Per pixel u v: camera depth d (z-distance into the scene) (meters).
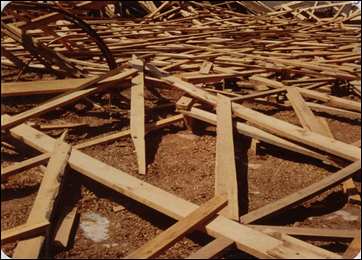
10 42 8.79
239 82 7.61
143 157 4.88
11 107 6.12
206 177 4.68
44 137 4.92
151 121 6.00
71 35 9.02
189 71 7.82
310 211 4.21
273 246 3.26
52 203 3.83
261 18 13.05
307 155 5.09
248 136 5.35
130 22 12.02
